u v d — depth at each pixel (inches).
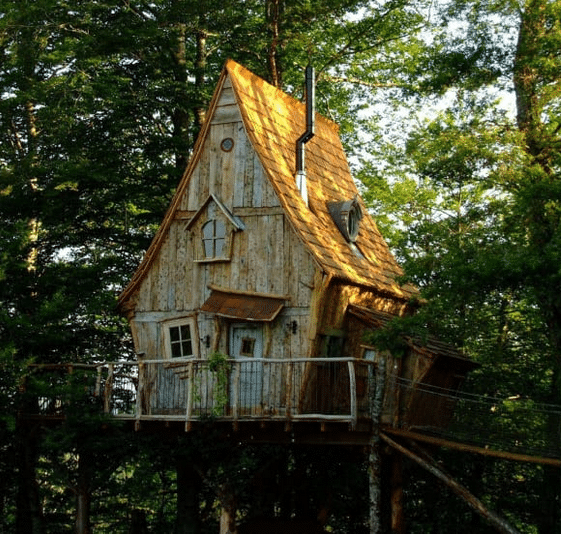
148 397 983.6
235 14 1306.6
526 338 1138.7
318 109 1498.5
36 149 1226.6
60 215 1227.9
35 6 1163.9
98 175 1167.0
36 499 1087.6
